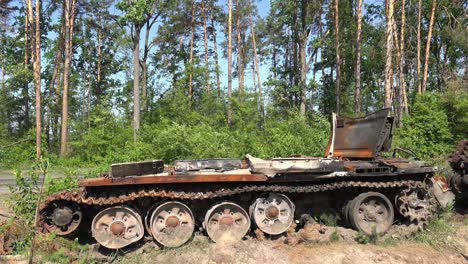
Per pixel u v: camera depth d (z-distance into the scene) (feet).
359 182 23.59
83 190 21.49
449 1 92.48
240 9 102.68
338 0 92.53
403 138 60.18
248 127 76.23
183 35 106.32
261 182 22.59
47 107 93.40
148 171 22.61
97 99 117.08
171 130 45.98
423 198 25.35
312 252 21.13
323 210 25.05
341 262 20.35
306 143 41.96
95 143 65.16
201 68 92.27
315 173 23.02
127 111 93.81
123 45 80.79
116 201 20.92
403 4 78.13
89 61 115.55
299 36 101.50
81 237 22.89
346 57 99.14
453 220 26.99
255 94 87.35
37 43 68.03
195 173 22.35
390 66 61.36
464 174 30.25
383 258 20.93
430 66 103.50
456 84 71.77
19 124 99.55
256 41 115.03
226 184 22.34
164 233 21.65
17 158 61.98
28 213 21.97
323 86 108.88
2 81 95.50
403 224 25.00
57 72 93.15
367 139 25.61
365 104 110.22
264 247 21.34
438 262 21.26
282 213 22.98
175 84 90.68
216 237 22.00
